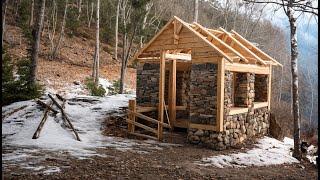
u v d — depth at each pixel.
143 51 14.51
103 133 13.54
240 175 9.06
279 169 10.49
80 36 37.81
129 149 11.27
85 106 16.28
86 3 44.44
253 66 14.80
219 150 12.18
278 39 41.94
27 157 9.16
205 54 12.56
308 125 28.36
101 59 33.44
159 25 37.62
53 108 15.18
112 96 18.62
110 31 39.41
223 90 12.28
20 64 17.92
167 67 15.66
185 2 45.91
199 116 12.70
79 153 10.09
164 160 10.03
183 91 16.03
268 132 16.41
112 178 7.70
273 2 8.67
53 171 7.88
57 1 37.09
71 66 29.09
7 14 36.47
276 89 37.31
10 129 13.05
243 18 41.62
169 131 14.68
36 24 17.50
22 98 16.91
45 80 23.98
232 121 13.05
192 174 8.62
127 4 39.19
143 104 15.30
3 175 7.27
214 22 44.78
